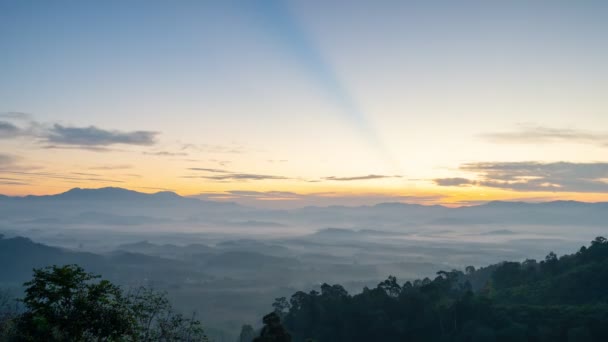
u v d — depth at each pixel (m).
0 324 19.48
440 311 73.94
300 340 73.75
